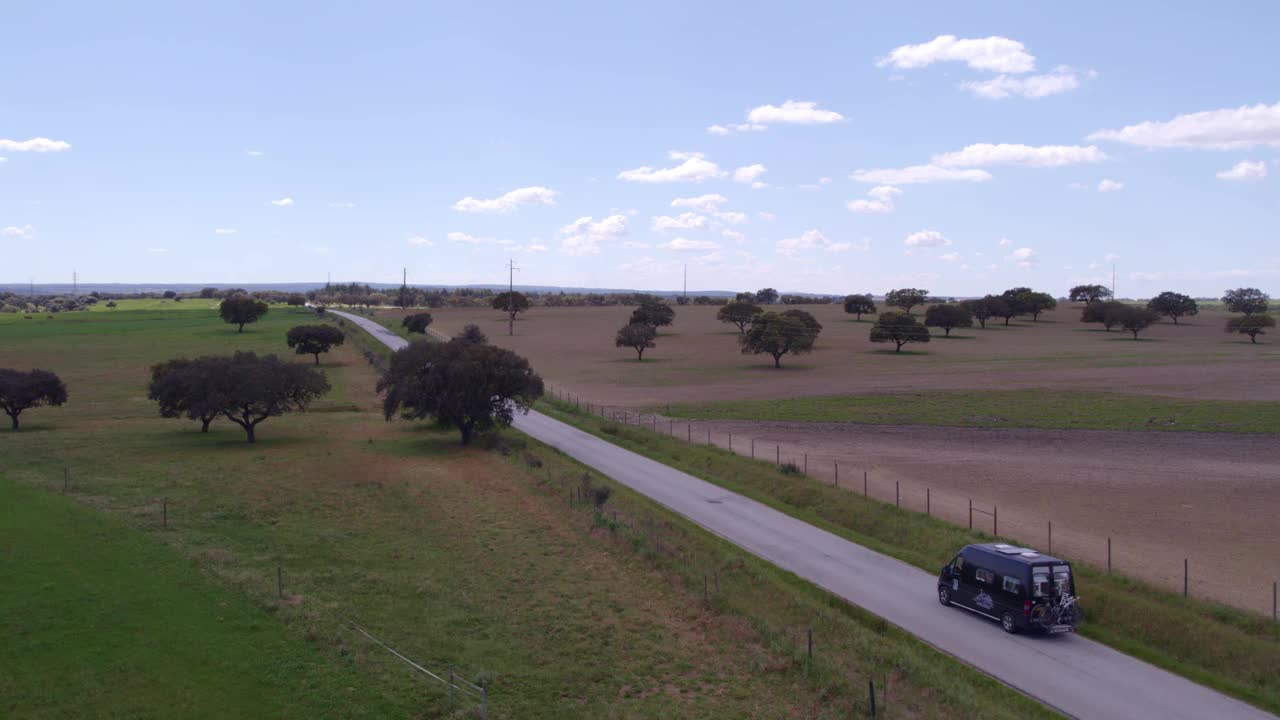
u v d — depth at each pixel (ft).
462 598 98.43
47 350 431.84
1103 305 605.73
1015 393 275.59
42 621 82.69
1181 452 181.27
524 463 180.75
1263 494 144.66
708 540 124.36
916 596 103.30
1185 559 109.09
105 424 232.32
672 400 288.30
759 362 405.59
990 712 69.92
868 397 276.82
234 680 72.84
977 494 149.59
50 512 124.36
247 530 124.36
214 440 206.39
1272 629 85.71
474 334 437.17
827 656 83.10
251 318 569.64
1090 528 126.62
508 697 73.31
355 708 69.05
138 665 74.64
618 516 137.39
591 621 92.58
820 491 153.48
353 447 200.54
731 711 71.77
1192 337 535.19
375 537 123.75
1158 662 83.76
